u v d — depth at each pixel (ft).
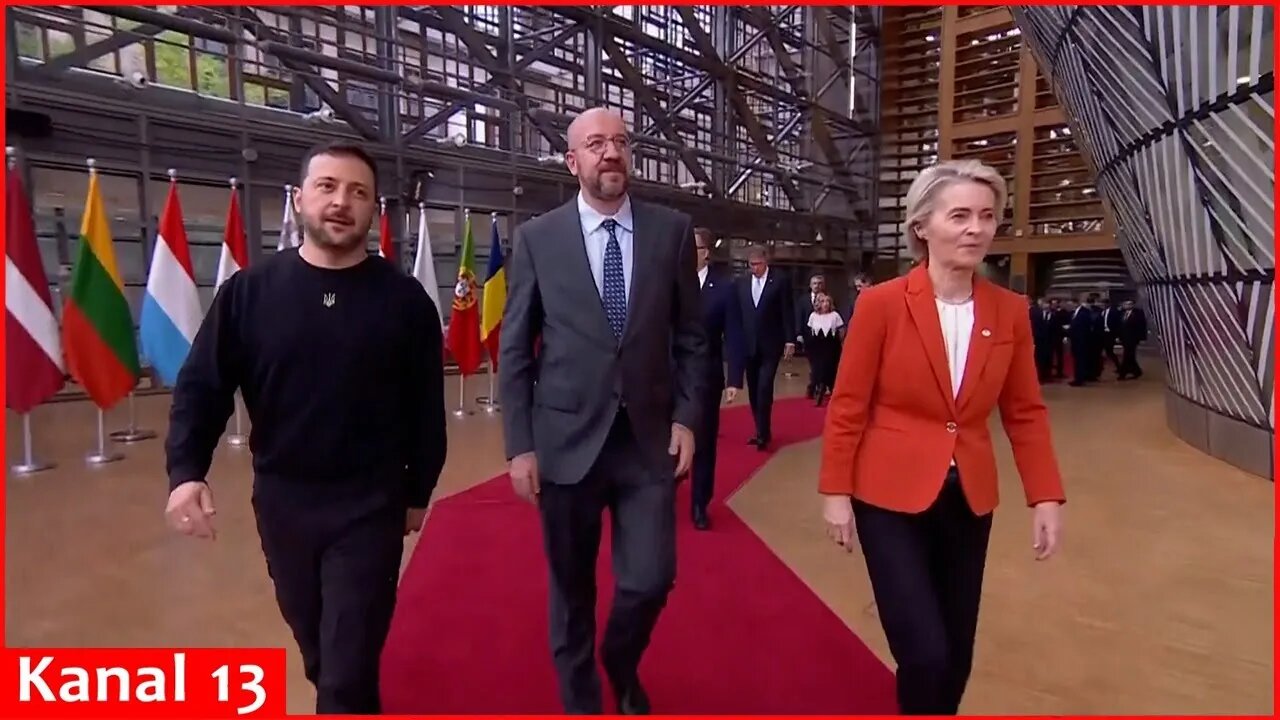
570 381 7.61
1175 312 23.57
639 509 7.65
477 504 16.74
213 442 6.78
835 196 74.64
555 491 7.71
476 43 45.01
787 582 12.13
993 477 6.56
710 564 12.94
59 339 20.13
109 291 20.88
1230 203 17.52
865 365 6.49
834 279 73.72
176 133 33.91
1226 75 15.89
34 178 30.68
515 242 8.09
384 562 6.69
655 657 9.51
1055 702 8.67
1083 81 22.65
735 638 10.07
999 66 67.67
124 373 21.18
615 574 7.72
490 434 25.88
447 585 11.88
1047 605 11.46
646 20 56.75
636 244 7.79
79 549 13.74
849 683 8.86
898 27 75.15
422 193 41.96
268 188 37.11
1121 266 68.69
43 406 28.76
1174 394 27.30
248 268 6.79
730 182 62.28
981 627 10.68
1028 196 66.33
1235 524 15.75
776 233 65.31
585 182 7.64
